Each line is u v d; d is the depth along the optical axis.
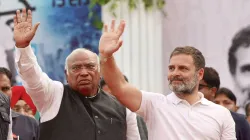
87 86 9.27
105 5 14.09
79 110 9.23
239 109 14.00
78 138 9.12
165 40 14.41
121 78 8.94
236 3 14.16
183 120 8.91
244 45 14.06
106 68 8.81
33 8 14.33
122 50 14.27
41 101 9.17
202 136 8.85
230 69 14.12
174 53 9.08
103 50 8.74
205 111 9.00
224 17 14.20
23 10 9.09
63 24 14.30
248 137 10.55
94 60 9.32
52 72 14.30
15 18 9.06
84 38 14.25
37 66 9.08
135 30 14.27
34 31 8.92
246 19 14.09
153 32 14.33
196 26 14.33
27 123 10.98
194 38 14.33
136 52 14.28
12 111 10.96
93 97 9.41
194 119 8.93
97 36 14.23
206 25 14.28
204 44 14.28
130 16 14.24
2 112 9.14
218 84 10.98
